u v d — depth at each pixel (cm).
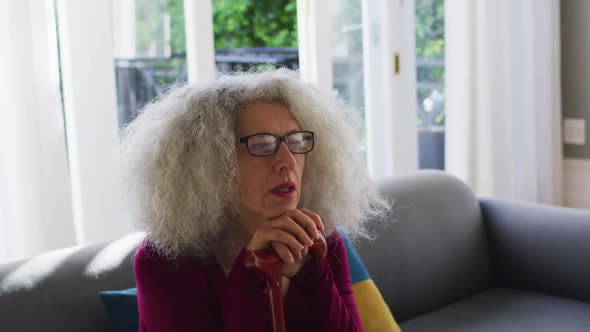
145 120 116
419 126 311
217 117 110
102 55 201
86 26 198
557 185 338
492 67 301
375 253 192
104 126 202
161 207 110
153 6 228
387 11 286
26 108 182
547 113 329
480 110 303
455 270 216
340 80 281
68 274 140
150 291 114
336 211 127
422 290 203
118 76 222
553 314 200
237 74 125
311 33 262
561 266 216
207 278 117
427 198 216
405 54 293
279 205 111
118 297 135
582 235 212
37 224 185
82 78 197
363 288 161
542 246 221
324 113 122
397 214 204
